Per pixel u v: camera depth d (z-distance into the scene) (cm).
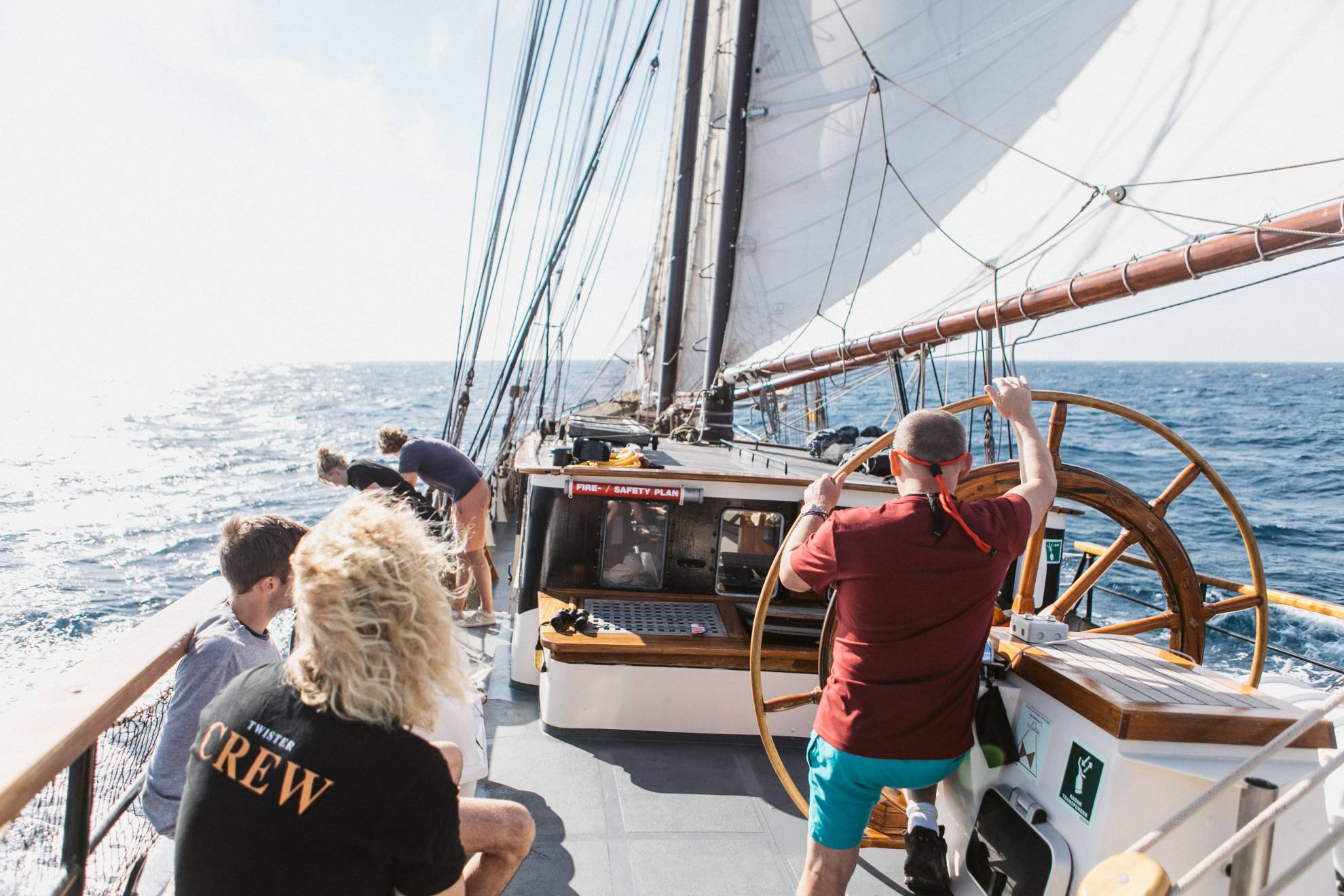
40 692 179
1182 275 448
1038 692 237
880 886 288
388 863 136
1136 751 199
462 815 196
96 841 198
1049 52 563
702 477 429
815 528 238
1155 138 488
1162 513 285
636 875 295
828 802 229
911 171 704
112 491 2492
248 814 134
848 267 783
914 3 680
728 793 352
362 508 149
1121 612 1109
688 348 1280
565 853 306
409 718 142
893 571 210
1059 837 211
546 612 418
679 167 1240
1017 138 599
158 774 222
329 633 138
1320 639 933
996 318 589
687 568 441
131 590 1426
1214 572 1434
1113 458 2911
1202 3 459
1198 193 457
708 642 393
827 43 756
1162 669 236
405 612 141
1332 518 1862
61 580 1473
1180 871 196
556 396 1300
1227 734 199
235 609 239
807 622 408
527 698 436
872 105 733
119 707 183
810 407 1064
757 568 443
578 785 353
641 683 388
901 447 220
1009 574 428
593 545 438
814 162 794
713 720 392
